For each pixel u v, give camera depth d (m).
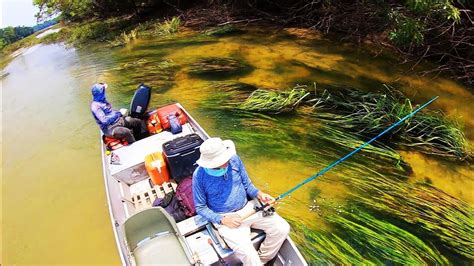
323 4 11.30
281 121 7.01
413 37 8.00
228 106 7.77
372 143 6.11
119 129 5.37
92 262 4.89
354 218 4.85
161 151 5.05
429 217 4.73
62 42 16.42
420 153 5.81
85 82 10.60
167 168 4.68
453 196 5.02
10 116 9.67
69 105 9.43
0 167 7.34
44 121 8.91
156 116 5.94
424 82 7.84
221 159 3.08
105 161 5.27
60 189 6.33
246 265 3.33
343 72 8.68
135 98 5.76
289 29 11.97
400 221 4.73
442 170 5.46
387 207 4.95
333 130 6.53
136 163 4.81
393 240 4.48
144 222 3.41
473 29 7.95
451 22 8.29
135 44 13.17
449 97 7.20
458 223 4.59
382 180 5.38
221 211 3.38
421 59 8.62
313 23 11.81
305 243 4.58
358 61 9.16
